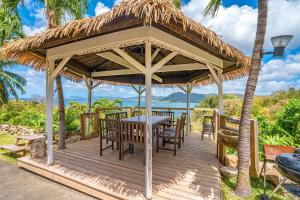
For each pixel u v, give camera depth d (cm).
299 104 464
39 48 314
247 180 268
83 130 555
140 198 237
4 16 648
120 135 370
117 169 327
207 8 363
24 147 452
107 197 252
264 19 249
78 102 1033
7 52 299
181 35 250
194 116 1003
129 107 781
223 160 360
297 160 225
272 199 263
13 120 786
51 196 269
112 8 195
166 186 269
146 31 233
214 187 267
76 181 285
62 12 542
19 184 305
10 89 1080
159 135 421
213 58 364
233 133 318
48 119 347
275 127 465
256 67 256
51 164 348
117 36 258
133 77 753
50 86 347
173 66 429
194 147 477
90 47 285
